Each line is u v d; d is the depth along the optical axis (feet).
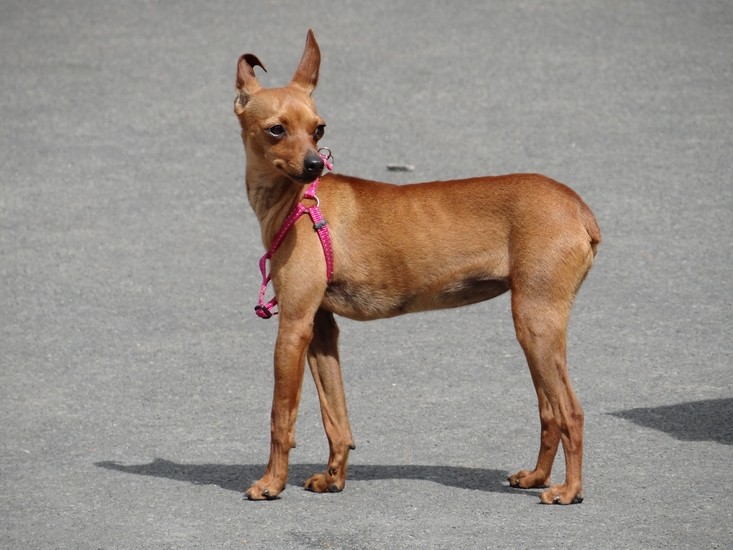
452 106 59.21
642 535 23.63
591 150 53.42
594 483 26.55
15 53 68.74
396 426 30.73
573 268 25.36
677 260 42.65
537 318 25.30
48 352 36.73
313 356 27.27
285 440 26.35
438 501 25.91
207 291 41.52
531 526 24.27
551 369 25.36
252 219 48.16
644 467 27.32
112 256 44.70
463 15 72.79
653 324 37.45
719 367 33.91
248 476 27.91
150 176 52.70
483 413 31.37
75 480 27.68
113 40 70.59
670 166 51.42
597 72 63.00
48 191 51.26
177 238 46.34
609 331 37.04
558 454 28.50
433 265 26.43
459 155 53.21
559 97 59.93
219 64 66.03
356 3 75.97
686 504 25.12
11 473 28.17
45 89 63.41
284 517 25.32
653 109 58.03
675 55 64.95
